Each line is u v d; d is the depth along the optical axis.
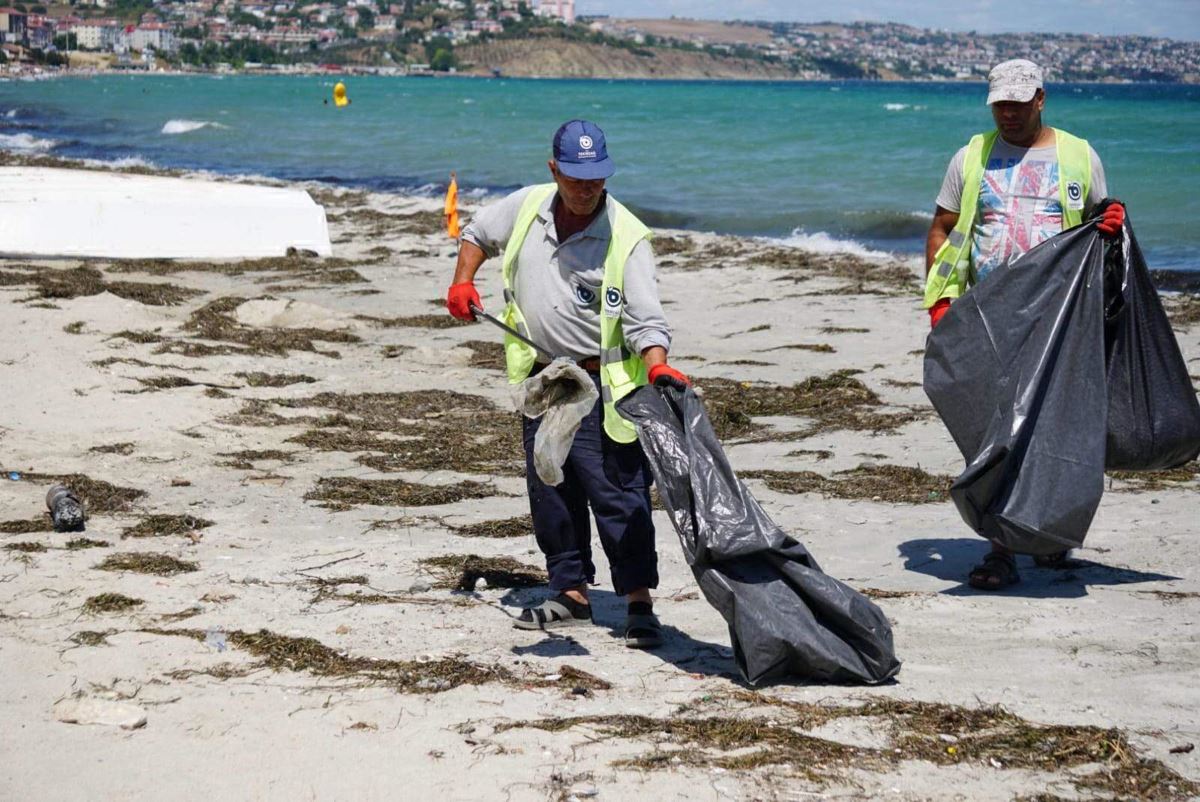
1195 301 14.08
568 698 4.14
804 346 12.19
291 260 17.53
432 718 3.94
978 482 5.18
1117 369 5.43
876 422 9.15
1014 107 5.41
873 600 5.33
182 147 45.97
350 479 7.63
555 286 4.58
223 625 4.87
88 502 6.91
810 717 3.96
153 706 4.03
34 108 78.12
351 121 63.19
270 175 35.06
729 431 9.19
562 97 107.69
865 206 26.41
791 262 18.06
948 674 4.39
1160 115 60.28
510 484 7.64
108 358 10.27
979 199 5.61
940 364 5.44
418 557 6.01
